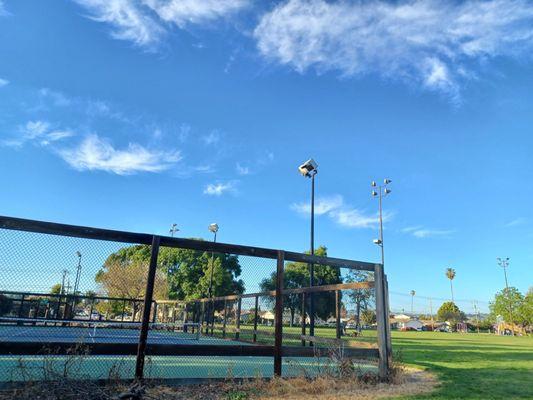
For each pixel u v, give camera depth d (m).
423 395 6.42
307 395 6.16
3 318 10.46
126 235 6.19
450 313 102.94
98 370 6.63
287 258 7.60
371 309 13.24
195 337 15.35
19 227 5.59
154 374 6.64
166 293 28.62
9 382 5.08
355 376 7.27
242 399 5.74
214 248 6.88
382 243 31.48
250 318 14.88
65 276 6.06
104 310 19.27
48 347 5.32
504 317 70.31
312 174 15.16
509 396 6.55
